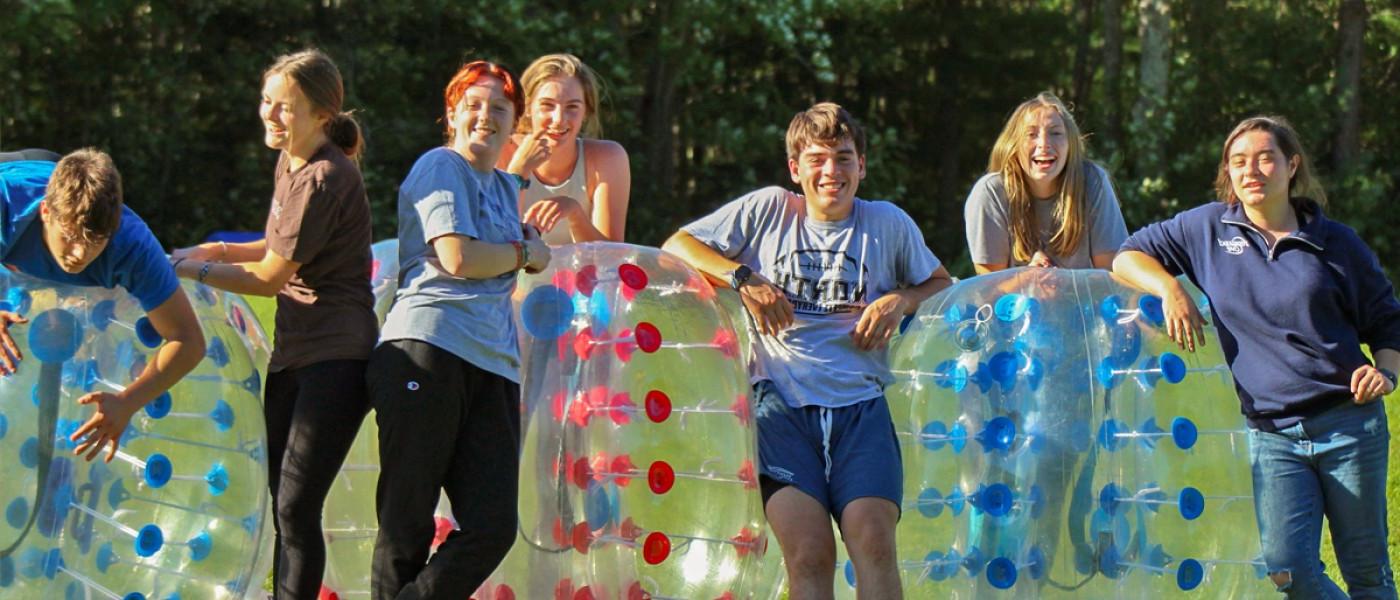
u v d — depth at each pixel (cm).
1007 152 1631
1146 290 1498
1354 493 1494
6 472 1296
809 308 1509
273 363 1423
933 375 1495
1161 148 6588
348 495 1524
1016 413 1452
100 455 1345
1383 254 6850
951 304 1516
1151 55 6738
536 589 1441
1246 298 1520
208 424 1399
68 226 1242
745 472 1454
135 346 1349
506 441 1384
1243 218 1539
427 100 6278
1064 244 1625
